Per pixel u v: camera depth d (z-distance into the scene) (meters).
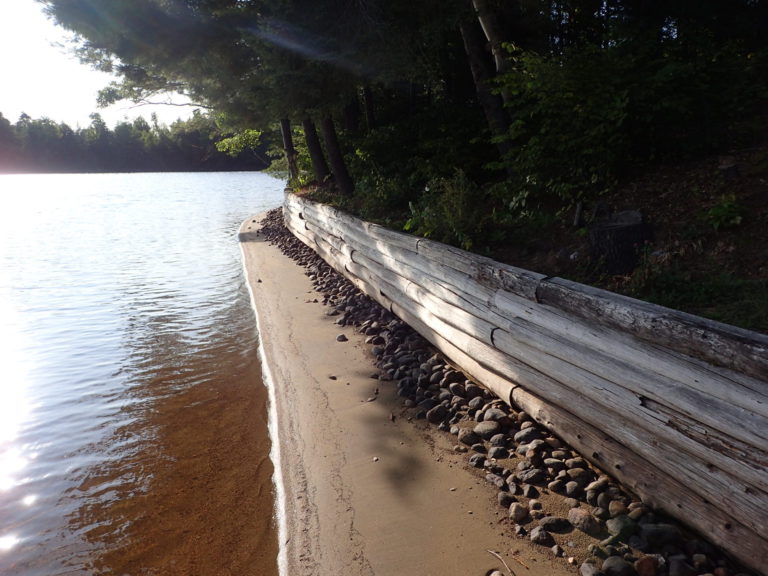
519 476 3.43
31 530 3.29
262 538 3.17
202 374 5.82
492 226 6.44
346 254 9.16
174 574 2.90
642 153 6.08
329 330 6.86
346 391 4.96
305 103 9.84
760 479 2.32
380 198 9.70
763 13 7.63
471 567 2.74
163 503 3.55
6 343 6.92
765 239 4.24
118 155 121.62
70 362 6.25
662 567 2.56
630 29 6.68
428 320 5.77
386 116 15.03
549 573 2.66
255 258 12.73
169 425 4.65
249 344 6.80
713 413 2.52
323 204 11.67
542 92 6.10
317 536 3.06
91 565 2.98
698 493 2.67
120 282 10.75
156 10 10.47
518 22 9.76
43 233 18.94
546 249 5.75
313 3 9.03
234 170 122.38
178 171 122.19
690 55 6.40
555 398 3.71
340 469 3.70
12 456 4.17
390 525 3.10
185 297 9.45
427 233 6.59
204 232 19.00
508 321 4.25
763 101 6.42
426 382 4.93
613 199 5.76
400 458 3.79
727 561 2.58
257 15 10.66
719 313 3.61
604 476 3.32
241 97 11.83
